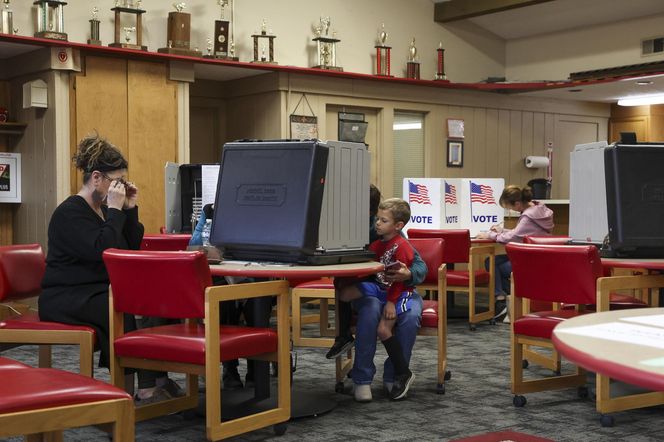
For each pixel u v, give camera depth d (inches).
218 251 132.3
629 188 139.7
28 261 137.2
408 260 148.2
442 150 410.6
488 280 250.2
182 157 319.0
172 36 313.3
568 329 54.3
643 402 134.0
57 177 285.1
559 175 459.5
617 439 124.8
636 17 390.9
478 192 271.4
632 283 131.3
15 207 309.3
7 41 272.1
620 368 42.4
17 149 305.1
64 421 67.4
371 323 146.9
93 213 133.6
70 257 129.8
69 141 288.8
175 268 108.4
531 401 149.8
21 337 124.3
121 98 301.4
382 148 386.6
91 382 71.6
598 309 127.9
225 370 158.1
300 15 359.9
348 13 377.1
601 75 380.2
